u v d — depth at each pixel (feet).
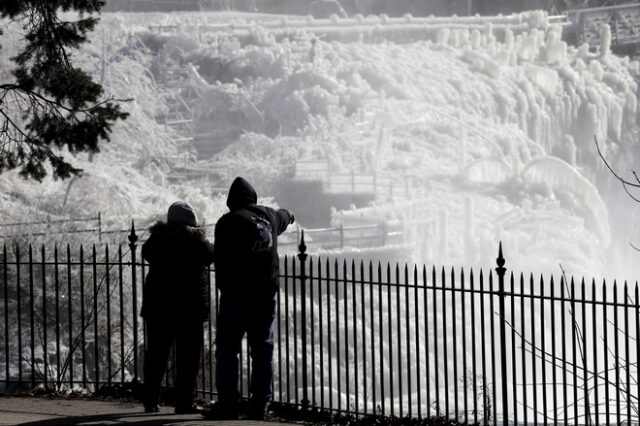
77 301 114.42
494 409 59.47
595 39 472.44
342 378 131.75
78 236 129.39
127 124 249.14
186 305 57.26
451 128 324.80
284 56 342.23
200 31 364.99
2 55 192.13
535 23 458.50
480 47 419.33
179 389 58.23
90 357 108.17
